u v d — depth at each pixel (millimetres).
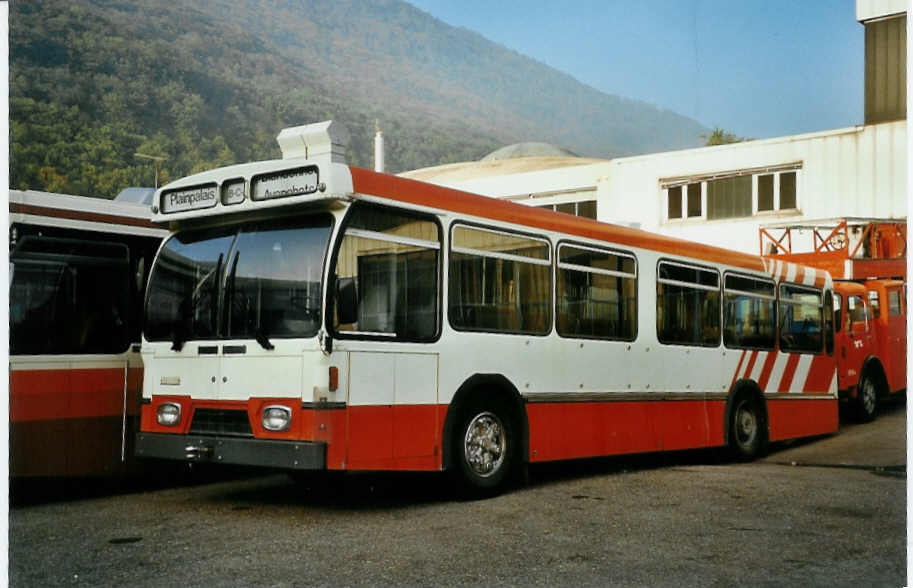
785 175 26422
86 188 131250
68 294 8633
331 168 7465
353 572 5859
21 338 8250
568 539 6867
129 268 9164
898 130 24422
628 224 11211
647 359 10914
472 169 97625
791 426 13594
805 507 8320
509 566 6023
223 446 7641
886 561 6258
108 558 6273
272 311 7641
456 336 8469
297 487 9805
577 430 9836
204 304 8078
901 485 9719
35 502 8750
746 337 12781
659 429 11023
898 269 19047
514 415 9141
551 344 9570
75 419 8594
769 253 26297
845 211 25219
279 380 7469
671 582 5676
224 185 8133
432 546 6605
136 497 9086
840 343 17016
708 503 8531
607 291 10422
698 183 28156
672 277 11453
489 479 8797
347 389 7426
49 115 145125
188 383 8047
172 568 5973
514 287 9188
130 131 162875
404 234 8070
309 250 7570
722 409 12133
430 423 8156
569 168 30953
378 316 7758
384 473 10805
